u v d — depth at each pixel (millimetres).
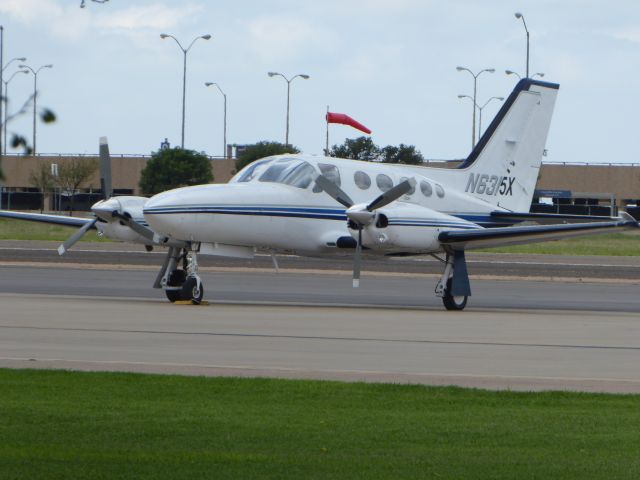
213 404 38469
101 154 88375
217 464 29781
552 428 35219
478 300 98375
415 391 41625
